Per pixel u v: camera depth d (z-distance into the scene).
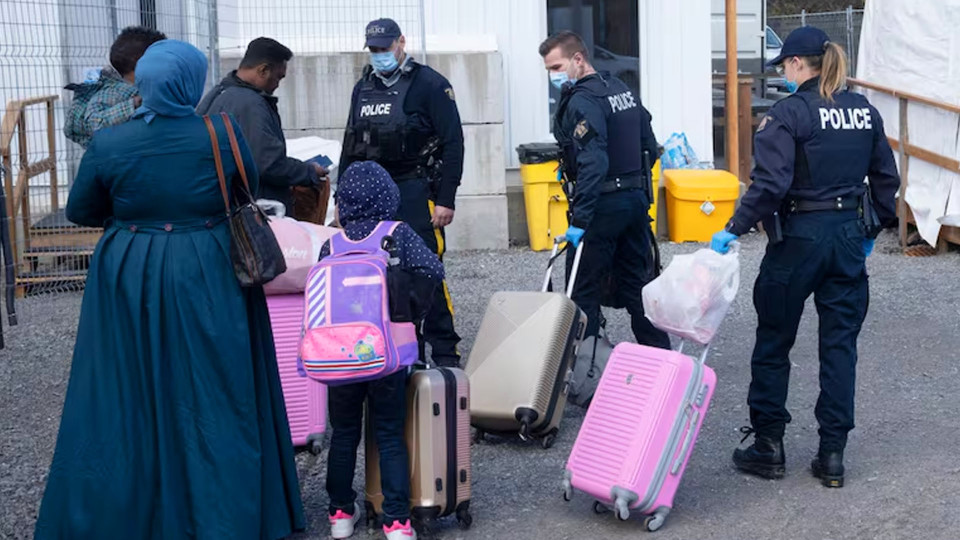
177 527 4.21
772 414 5.02
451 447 4.50
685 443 4.56
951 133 9.69
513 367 5.42
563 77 5.91
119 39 5.89
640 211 6.04
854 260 4.80
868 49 10.88
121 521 4.18
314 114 10.07
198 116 4.32
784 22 24.14
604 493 4.53
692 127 11.14
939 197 9.86
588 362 6.05
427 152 6.15
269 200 5.73
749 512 4.73
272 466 4.43
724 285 4.68
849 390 4.91
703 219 10.41
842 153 4.75
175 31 8.88
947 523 4.54
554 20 10.97
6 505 4.98
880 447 5.45
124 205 4.27
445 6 10.55
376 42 5.96
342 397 4.46
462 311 8.20
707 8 10.99
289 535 4.57
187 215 4.29
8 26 7.86
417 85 6.11
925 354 7.02
